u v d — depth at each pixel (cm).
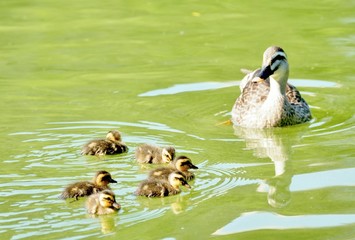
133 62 2067
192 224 1184
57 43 2252
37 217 1196
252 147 1529
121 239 1130
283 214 1221
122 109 1728
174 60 2073
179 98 1806
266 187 1318
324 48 2109
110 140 1488
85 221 1188
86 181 1302
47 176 1352
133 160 1448
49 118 1662
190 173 1364
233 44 2184
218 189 1315
